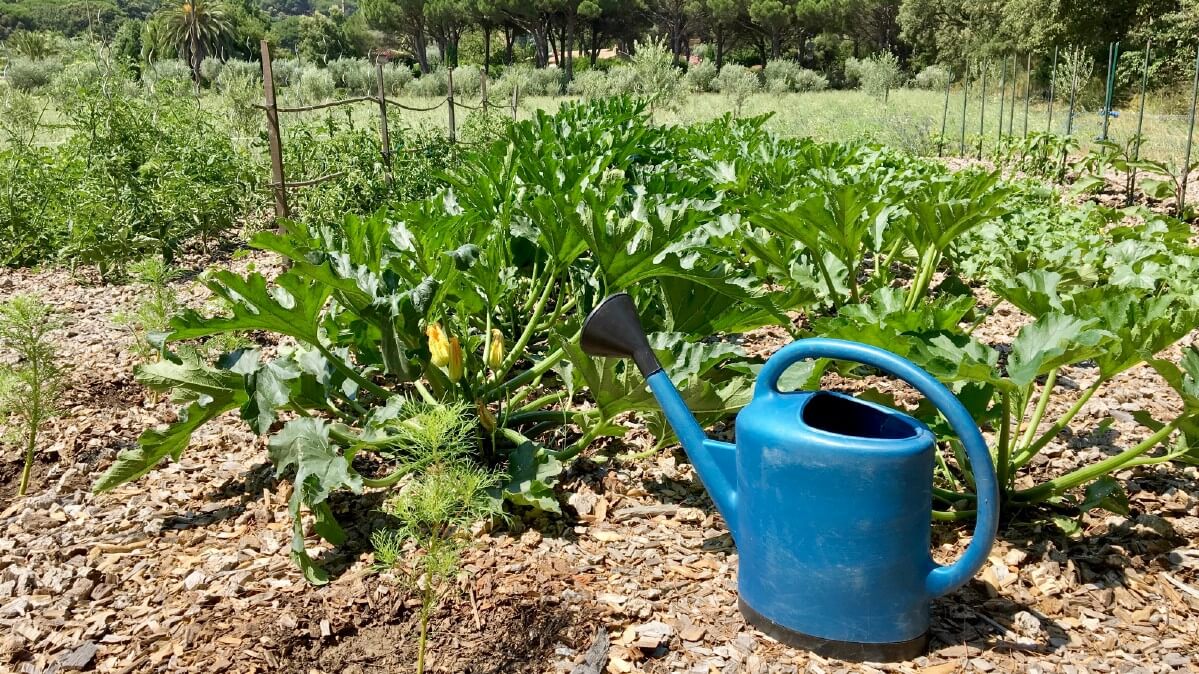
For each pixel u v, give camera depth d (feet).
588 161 20.04
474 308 11.94
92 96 25.95
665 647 7.68
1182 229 20.59
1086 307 9.52
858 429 7.75
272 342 16.03
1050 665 7.41
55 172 25.93
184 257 25.36
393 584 8.55
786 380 9.85
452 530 9.45
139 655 7.67
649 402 9.45
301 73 99.30
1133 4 101.19
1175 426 8.64
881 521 6.98
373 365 12.25
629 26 238.27
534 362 13.55
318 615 8.14
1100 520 9.73
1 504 10.49
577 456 11.29
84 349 16.17
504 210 12.69
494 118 40.57
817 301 15.06
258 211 29.96
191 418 9.86
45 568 9.01
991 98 93.81
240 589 8.59
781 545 7.35
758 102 94.68
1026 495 9.65
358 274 10.38
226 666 7.50
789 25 224.53
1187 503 10.09
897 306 10.61
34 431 10.91
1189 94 73.15
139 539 9.59
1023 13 111.24
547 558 9.04
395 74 116.47
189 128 29.50
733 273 10.50
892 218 17.99
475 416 10.23
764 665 7.39
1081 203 34.40
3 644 7.82
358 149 29.53
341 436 9.64
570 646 7.72
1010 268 17.20
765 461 7.27
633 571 8.86
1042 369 8.46
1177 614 8.14
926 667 7.38
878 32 213.25
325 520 9.00
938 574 7.29
